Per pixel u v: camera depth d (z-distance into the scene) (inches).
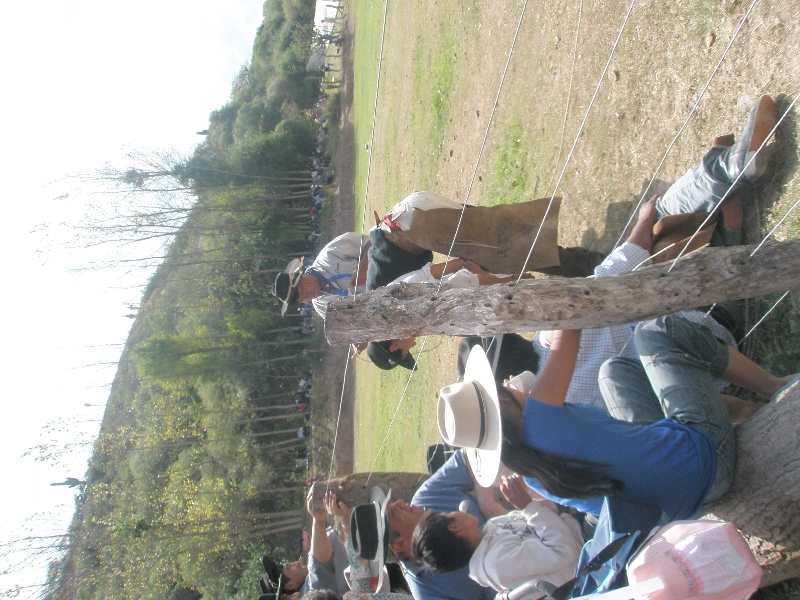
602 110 148.1
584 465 73.9
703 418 80.4
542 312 70.2
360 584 127.6
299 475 607.5
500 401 78.4
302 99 1018.1
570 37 163.5
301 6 1267.2
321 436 579.8
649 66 131.1
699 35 116.4
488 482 84.0
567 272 138.6
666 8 125.3
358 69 663.8
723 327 99.9
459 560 105.6
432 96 303.0
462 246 128.0
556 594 77.0
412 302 73.9
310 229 779.4
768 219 100.7
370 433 348.5
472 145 240.1
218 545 557.3
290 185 807.1
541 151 179.3
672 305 71.8
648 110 131.7
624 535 72.6
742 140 96.7
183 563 575.5
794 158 95.6
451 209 129.4
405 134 360.2
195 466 687.7
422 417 240.8
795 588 83.5
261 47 1443.2
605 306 70.4
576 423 76.2
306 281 160.9
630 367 95.1
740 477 82.0
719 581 63.8
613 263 110.0
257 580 529.3
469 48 251.0
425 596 120.2
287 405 660.1
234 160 818.8
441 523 107.7
